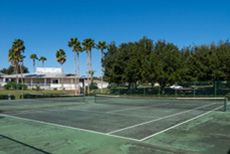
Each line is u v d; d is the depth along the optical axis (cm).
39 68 6569
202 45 3228
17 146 696
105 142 744
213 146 694
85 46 4538
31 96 3522
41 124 1102
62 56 5175
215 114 1463
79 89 4469
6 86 4831
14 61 5334
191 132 905
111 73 3744
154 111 1672
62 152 632
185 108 1883
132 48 3538
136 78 3388
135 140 771
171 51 3312
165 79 3212
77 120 1234
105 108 1911
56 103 2484
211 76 2927
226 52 2973
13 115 1449
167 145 705
